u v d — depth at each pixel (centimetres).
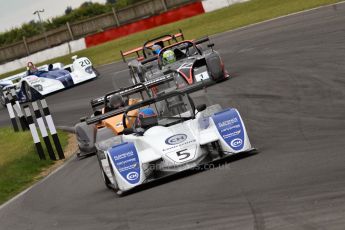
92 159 3891
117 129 3688
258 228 1758
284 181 2148
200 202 2177
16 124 5819
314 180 2062
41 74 7550
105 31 12688
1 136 5741
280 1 10050
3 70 13362
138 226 2120
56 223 2525
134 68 5659
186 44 5344
